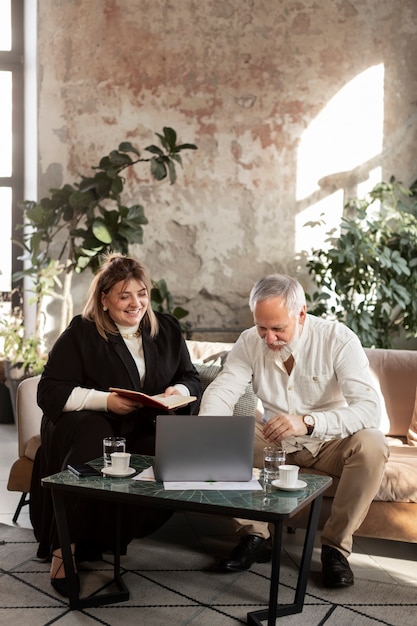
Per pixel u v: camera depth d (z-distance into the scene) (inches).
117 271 126.2
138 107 222.7
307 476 106.0
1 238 246.1
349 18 223.6
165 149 223.0
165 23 221.1
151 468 106.1
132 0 220.4
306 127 224.7
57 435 118.4
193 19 221.5
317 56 223.6
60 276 226.2
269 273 227.5
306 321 125.9
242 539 121.9
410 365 148.7
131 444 123.6
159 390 129.5
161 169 199.5
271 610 94.7
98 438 115.5
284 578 116.3
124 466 102.5
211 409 121.9
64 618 102.2
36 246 205.8
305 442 122.4
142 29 220.8
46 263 210.5
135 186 223.9
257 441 125.8
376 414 119.3
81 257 200.5
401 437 146.9
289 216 226.4
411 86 226.5
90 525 116.8
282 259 227.5
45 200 209.8
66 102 223.5
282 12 222.2
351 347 123.5
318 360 124.4
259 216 226.1
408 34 225.3
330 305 227.9
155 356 129.8
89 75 222.4
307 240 227.3
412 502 119.6
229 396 125.4
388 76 225.5
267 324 118.0
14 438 212.4
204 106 223.0
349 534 114.7
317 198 226.4
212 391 125.2
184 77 222.2
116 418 122.8
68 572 103.9
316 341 124.4
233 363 129.1
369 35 224.4
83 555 119.3
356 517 114.3
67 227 209.5
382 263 204.5
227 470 100.7
